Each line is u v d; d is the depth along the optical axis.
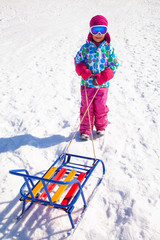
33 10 17.31
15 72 6.80
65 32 11.79
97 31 2.86
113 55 3.13
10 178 2.90
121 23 13.86
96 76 3.20
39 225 2.27
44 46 9.47
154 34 10.83
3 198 2.60
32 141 3.65
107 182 2.79
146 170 2.97
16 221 2.30
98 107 3.42
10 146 3.56
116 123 4.07
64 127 4.08
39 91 5.52
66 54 8.45
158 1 21.83
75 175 2.66
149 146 3.46
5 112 4.60
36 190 2.35
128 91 5.32
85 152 3.37
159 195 2.57
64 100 5.05
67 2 20.89
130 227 2.20
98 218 2.33
